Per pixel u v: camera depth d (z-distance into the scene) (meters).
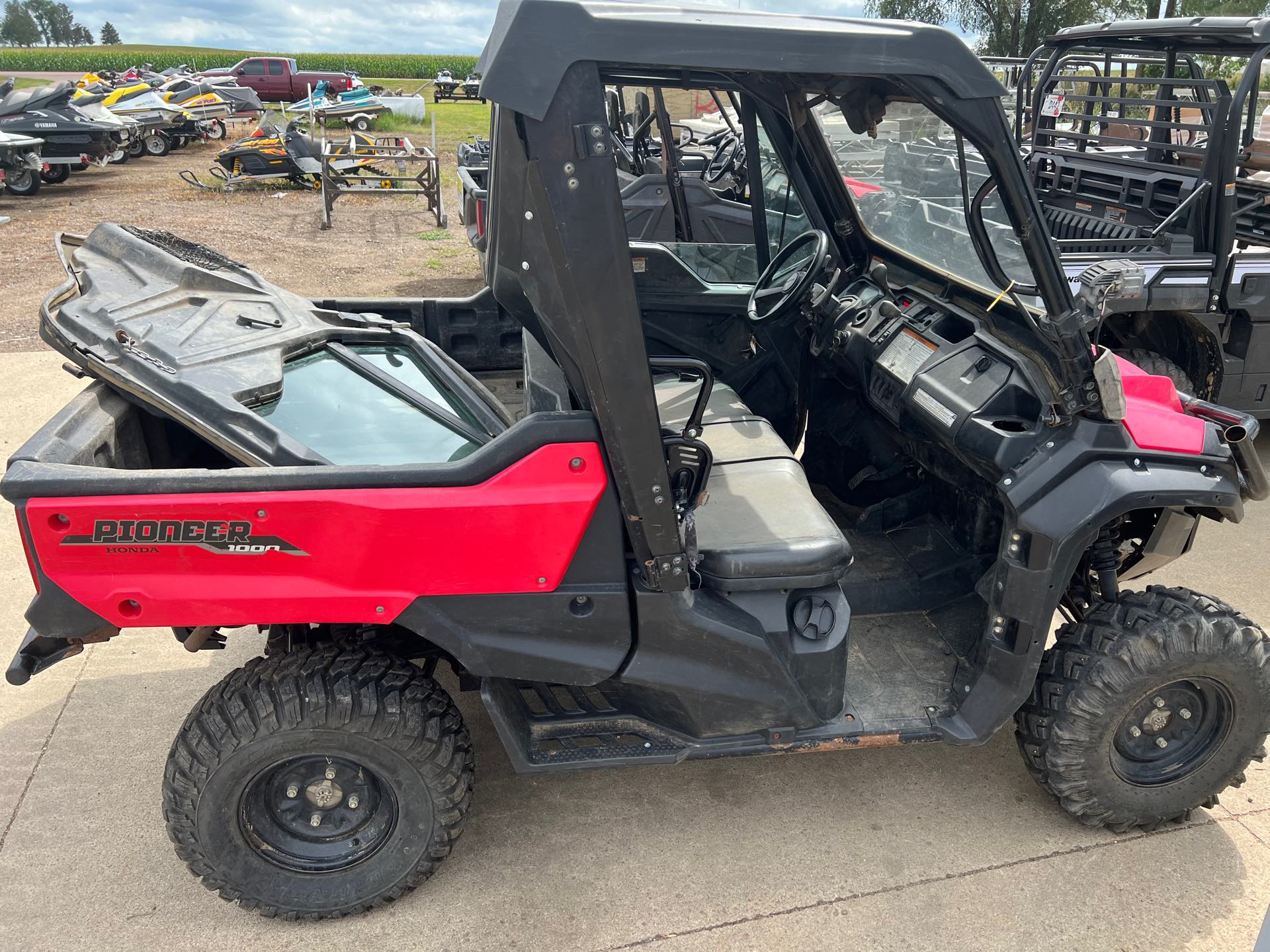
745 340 3.53
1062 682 2.31
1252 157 4.96
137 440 2.30
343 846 2.21
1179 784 2.42
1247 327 4.47
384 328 2.84
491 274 2.25
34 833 2.45
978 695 2.33
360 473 1.87
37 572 1.85
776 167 3.33
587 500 1.93
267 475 1.85
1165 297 4.27
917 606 2.87
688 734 2.25
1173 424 2.23
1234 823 2.54
